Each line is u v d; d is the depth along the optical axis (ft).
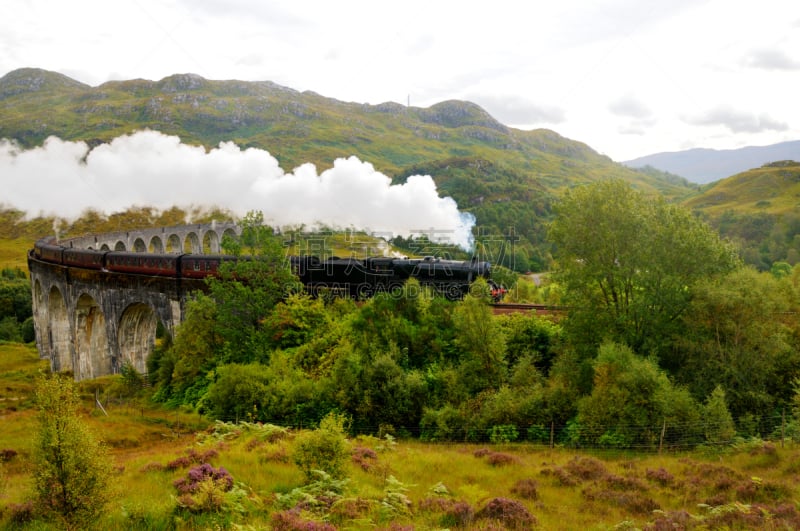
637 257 96.99
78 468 37.78
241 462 62.75
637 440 78.95
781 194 522.88
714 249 98.07
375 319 111.86
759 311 88.07
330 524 42.39
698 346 90.43
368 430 93.76
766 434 81.56
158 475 57.82
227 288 130.93
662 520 47.83
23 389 182.60
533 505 54.75
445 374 99.09
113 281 180.96
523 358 100.94
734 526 45.96
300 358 114.32
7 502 46.21
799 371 88.63
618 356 84.89
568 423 86.53
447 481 62.39
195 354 131.34
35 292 259.80
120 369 182.91
